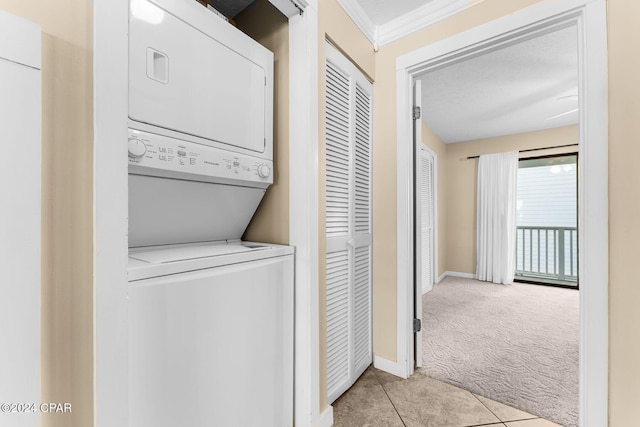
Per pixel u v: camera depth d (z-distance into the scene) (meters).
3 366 0.51
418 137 1.98
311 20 1.28
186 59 0.89
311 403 1.24
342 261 1.64
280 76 1.35
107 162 0.67
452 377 1.83
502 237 4.43
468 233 4.85
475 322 2.79
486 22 1.52
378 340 1.96
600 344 1.18
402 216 1.86
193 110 0.91
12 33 0.51
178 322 0.80
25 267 0.53
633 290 1.13
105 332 0.65
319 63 1.36
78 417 0.65
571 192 4.30
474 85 2.78
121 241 0.68
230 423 0.94
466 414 1.48
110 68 0.68
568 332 2.55
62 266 0.63
